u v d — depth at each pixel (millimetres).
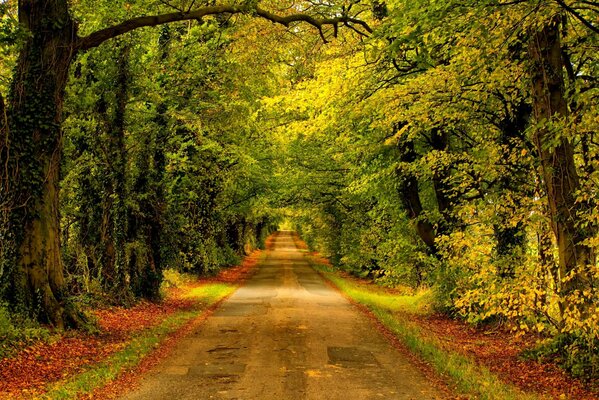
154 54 18734
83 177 16719
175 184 22766
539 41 9883
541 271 10039
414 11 9359
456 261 12445
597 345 8891
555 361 9484
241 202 37844
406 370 9312
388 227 24859
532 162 11383
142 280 18578
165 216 20375
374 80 15117
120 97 16922
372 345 11625
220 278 32562
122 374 8797
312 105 16656
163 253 20469
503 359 10492
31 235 11555
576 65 12562
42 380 8312
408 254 19578
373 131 17875
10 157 11430
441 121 13719
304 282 30297
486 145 13000
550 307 9648
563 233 9570
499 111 13258
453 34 9969
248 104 23328
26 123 11641
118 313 15367
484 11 8719
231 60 20734
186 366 9461
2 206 11312
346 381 8469
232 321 15078
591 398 7707
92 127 16031
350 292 24016
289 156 32875
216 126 22469
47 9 11984
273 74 24984
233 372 9016
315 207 38031
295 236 138625
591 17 9711
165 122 19234
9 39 10070
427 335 12883
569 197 9562
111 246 16922
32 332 10516
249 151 28562
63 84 12250
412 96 13211
